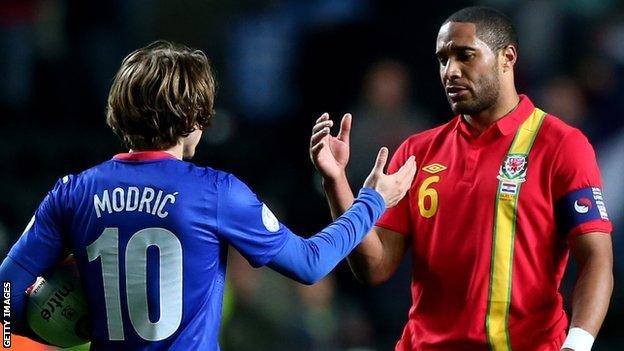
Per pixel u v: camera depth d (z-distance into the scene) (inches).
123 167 633.6
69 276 647.1
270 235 634.8
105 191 628.7
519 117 706.8
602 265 673.0
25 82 1408.7
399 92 1386.6
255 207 634.8
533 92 1480.1
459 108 699.4
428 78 1485.0
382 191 681.0
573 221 679.7
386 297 1307.8
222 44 1546.5
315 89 1472.7
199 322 627.2
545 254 690.8
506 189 690.8
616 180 1358.3
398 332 1291.8
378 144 1349.7
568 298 1195.9
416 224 716.7
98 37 1434.5
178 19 1537.9
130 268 621.6
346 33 1471.5
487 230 690.8
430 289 709.3
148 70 626.2
